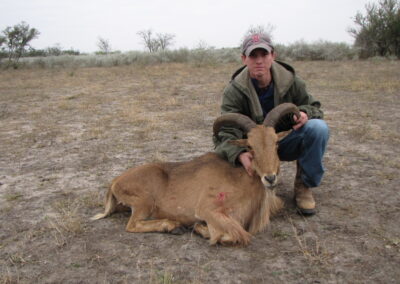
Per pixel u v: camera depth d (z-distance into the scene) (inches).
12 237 190.4
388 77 753.6
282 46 1344.7
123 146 346.9
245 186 191.5
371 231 183.5
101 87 782.5
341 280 147.3
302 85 216.1
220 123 201.8
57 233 191.9
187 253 170.7
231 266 159.3
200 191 194.2
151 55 1429.6
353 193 229.1
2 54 1488.7
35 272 160.1
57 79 970.1
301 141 202.8
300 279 149.0
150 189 202.1
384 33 1212.5
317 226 191.8
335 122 417.1
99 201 230.5
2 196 243.6
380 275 149.3
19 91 765.3
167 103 556.1
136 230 192.7
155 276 152.8
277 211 210.5
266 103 219.5
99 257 168.7
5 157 327.6
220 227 178.9
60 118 487.8
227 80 822.5
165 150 332.2
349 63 1087.0
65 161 311.4
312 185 204.5
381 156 295.3
